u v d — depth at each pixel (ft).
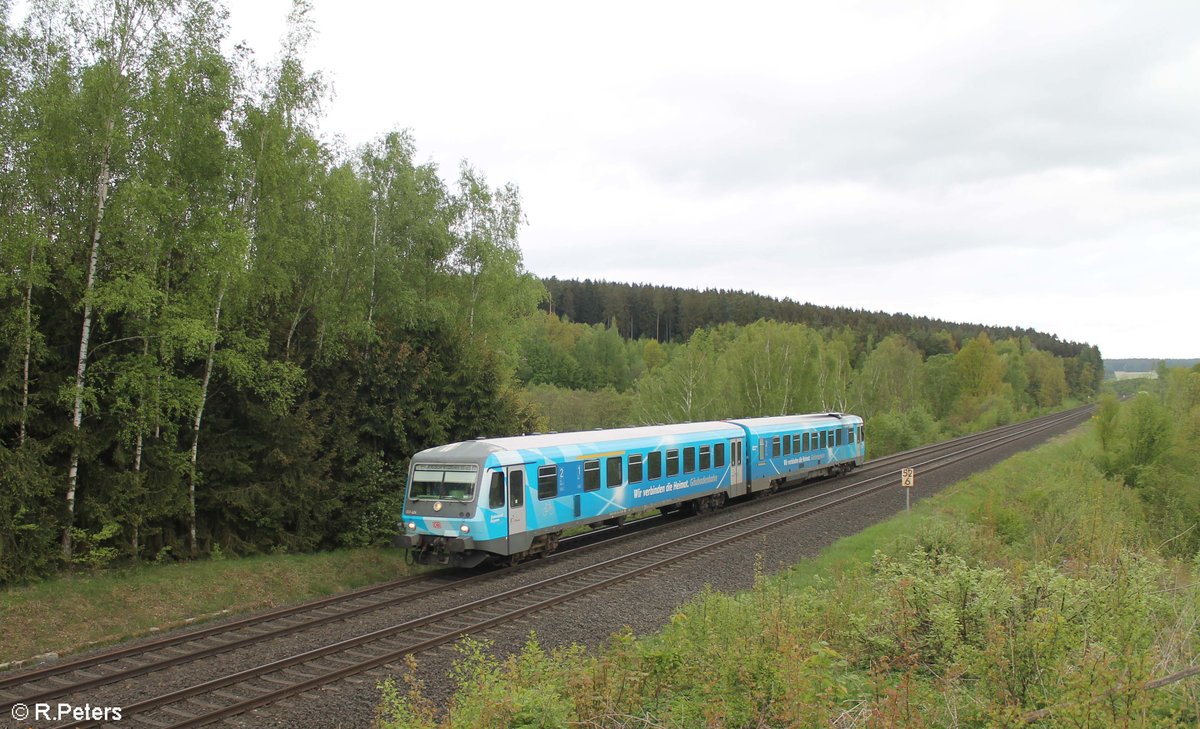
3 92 46.16
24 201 47.47
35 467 45.50
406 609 45.83
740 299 443.73
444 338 73.36
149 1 49.26
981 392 258.16
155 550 53.93
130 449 51.67
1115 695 20.66
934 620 29.76
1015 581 32.40
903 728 20.74
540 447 59.77
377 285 71.00
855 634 31.91
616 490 66.49
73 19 47.93
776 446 92.43
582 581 51.85
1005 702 22.95
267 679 33.78
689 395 162.40
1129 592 29.32
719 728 22.38
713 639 30.60
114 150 48.80
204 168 53.78
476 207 90.02
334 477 64.44
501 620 42.37
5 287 44.86
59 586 45.44
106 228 48.65
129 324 49.78
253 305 58.59
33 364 48.14
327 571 57.41
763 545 61.05
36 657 38.09
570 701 25.36
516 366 96.78
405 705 29.50
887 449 165.07
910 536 53.83
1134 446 113.09
